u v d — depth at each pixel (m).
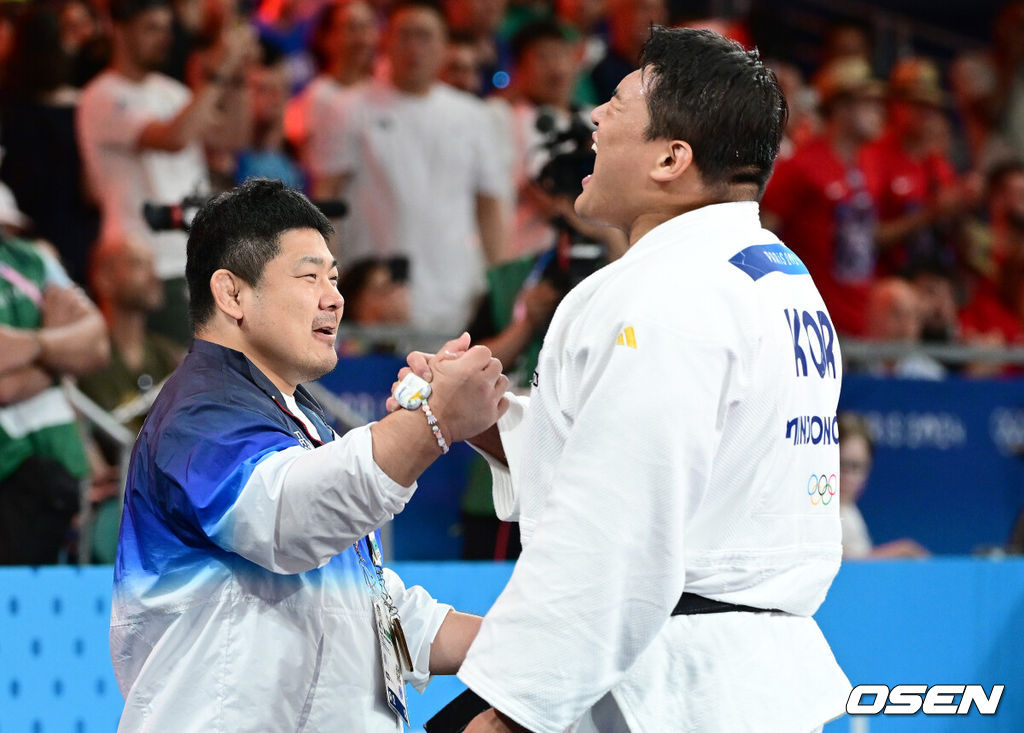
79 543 13.34
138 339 15.86
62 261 17.80
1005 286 24.70
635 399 6.50
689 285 6.78
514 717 6.47
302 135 20.38
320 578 7.66
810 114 25.53
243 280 7.91
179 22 19.47
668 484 6.45
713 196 7.26
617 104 7.42
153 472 7.46
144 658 7.65
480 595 11.59
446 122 19.67
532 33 20.70
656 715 6.76
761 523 6.96
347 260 19.69
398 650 8.10
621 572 6.43
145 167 17.84
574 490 6.53
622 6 22.97
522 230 19.75
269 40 24.11
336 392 15.62
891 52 30.42
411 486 7.21
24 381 13.21
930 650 12.39
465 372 7.22
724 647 6.86
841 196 22.00
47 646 10.28
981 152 29.33
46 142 17.81
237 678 7.38
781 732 6.81
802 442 7.12
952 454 18.05
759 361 6.80
